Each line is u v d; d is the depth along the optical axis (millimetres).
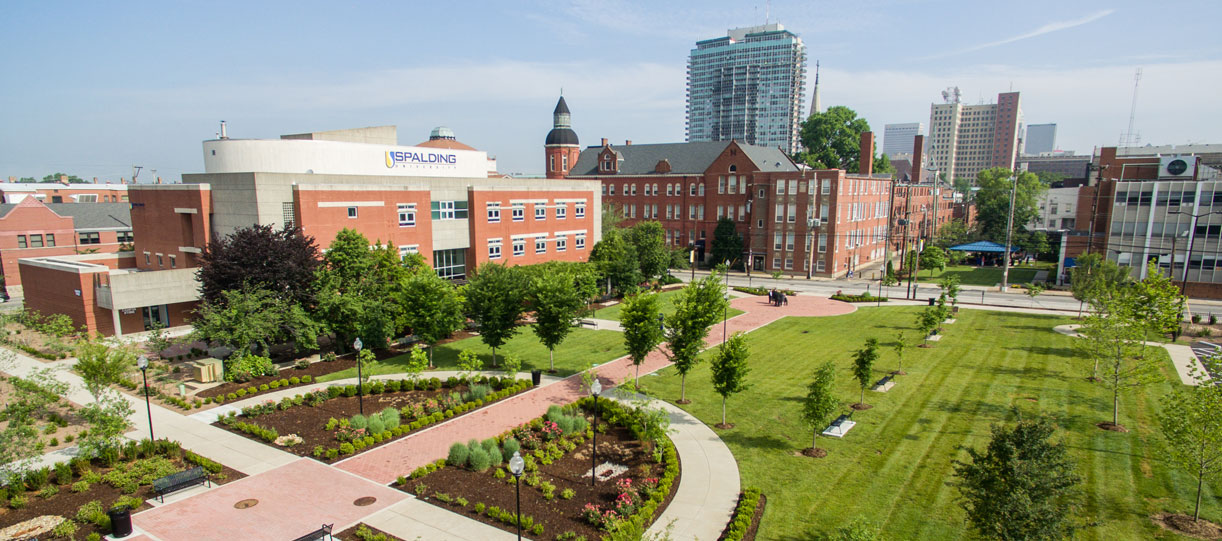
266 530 17312
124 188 110938
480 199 51188
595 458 21453
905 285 67875
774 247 79250
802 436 23703
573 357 36000
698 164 87875
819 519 17531
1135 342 25109
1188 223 57281
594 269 51500
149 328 37719
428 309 33188
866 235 85250
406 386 29875
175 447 22312
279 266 32656
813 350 37594
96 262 49000
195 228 43688
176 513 18281
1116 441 22672
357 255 36531
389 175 50844
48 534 17203
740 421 25500
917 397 28062
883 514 17703
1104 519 17250
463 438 23938
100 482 20328
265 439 23734
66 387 23516
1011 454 13133
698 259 87500
